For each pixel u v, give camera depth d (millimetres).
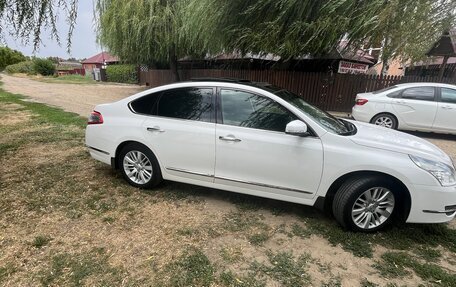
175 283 2383
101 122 4098
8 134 6695
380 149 3016
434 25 5895
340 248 2898
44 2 4195
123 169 4094
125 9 13039
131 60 15453
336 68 13586
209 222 3287
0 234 2934
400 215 3182
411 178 2883
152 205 3625
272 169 3256
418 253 2852
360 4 6977
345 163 3012
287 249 2865
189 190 4047
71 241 2867
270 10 7738
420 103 7582
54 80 30047
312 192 3199
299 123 3039
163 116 3760
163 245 2859
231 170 3443
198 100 3609
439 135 8195
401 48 7012
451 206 2922
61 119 8414
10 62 47781
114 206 3568
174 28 13008
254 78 13297
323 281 2453
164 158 3771
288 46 7695
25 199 3654
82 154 5387
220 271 2537
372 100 8086
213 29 9117
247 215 3465
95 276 2426
